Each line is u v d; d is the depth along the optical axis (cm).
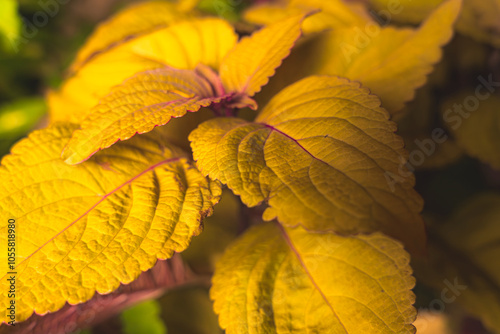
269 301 30
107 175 30
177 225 28
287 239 32
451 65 42
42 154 30
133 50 35
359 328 29
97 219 29
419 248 26
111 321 42
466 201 41
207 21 35
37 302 27
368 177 27
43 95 58
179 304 40
